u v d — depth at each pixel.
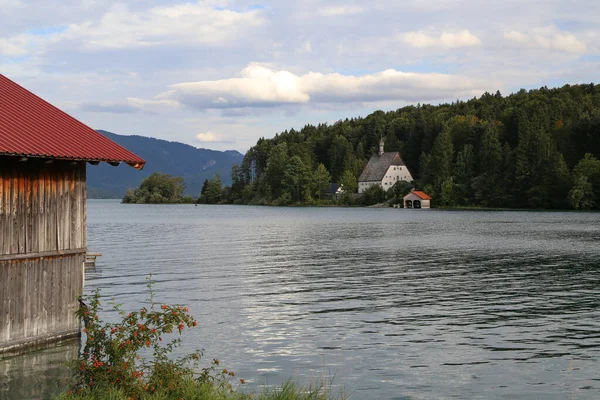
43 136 17.16
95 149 17.94
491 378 16.16
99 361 12.15
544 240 60.75
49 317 17.70
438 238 64.56
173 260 43.91
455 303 26.61
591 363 17.45
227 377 15.98
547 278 34.19
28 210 16.98
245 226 91.81
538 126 186.38
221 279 34.22
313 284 32.38
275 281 33.44
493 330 21.41
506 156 170.50
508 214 130.50
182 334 20.77
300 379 15.93
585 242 58.03
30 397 13.55
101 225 96.38
